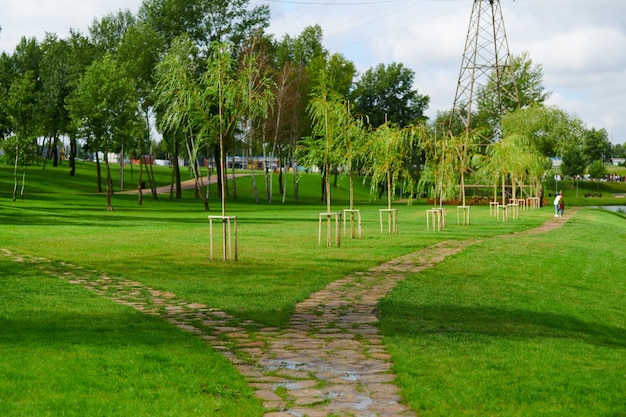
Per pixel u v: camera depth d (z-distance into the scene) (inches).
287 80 3772.1
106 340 440.8
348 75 4163.4
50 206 2459.4
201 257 974.4
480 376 380.2
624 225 2400.3
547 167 3727.9
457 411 322.0
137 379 355.6
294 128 3821.4
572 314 646.5
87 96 2434.8
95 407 309.6
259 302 627.5
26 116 2760.8
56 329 476.4
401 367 398.0
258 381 374.3
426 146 1747.0
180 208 2802.7
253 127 3668.8
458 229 1706.4
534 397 343.3
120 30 3663.9
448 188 1834.4
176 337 465.1
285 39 4446.4
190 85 984.9
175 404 319.0
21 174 3961.6
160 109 3065.9
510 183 3846.0
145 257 964.6
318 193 4977.9
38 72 4598.9
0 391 326.6
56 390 332.2
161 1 3262.8
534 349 457.7
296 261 946.1
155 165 6397.6
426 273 850.1
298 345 461.7
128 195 3513.8
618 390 360.8
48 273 787.4
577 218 2427.4
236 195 4298.7
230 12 3260.3
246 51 3166.8
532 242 1347.2
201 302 624.7
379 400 341.7
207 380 363.3
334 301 645.3
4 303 579.5
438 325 534.0
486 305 644.7
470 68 3897.6
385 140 1525.6
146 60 3063.5
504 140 2217.0
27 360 380.5
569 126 3700.8
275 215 2304.4
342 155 1288.1
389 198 1533.0
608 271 1008.2
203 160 6333.7
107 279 756.0
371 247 1157.1
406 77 5669.3
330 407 330.0
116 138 2440.9
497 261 1003.9
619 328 616.7
